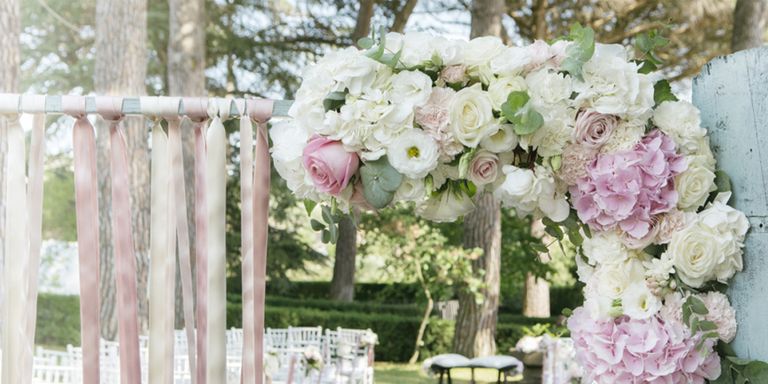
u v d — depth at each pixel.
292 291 17.22
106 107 2.02
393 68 1.75
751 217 1.76
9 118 2.03
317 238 17.20
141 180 8.96
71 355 5.62
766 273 1.72
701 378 1.75
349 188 1.77
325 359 8.51
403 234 11.42
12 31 6.34
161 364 2.03
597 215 1.76
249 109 2.04
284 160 1.78
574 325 1.80
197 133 2.07
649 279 1.73
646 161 1.73
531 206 1.77
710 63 1.84
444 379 10.52
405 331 12.62
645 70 1.86
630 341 1.71
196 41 10.50
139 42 9.08
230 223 14.61
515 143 1.74
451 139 1.71
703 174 1.75
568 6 12.10
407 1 13.07
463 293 10.84
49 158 14.41
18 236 2.02
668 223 1.74
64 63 13.80
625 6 11.13
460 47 1.77
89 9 13.48
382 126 1.70
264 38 14.37
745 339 1.75
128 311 2.01
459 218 1.99
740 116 1.78
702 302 1.68
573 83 1.75
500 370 7.98
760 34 10.31
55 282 14.88
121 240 2.02
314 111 1.74
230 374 5.72
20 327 2.00
